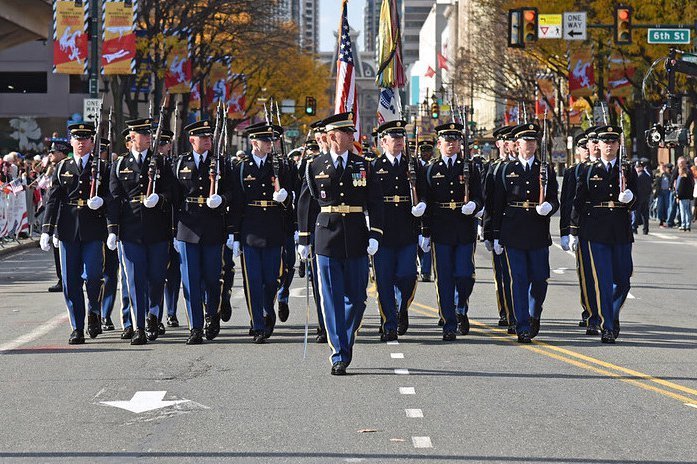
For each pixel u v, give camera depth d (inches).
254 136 1093.8
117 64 2903.5
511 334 1163.9
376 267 1102.4
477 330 1194.6
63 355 1027.9
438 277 1120.2
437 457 648.4
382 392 839.1
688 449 668.1
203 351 1046.4
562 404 796.6
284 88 6348.4
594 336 1151.0
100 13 2883.9
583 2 3804.1
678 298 1531.7
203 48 4416.8
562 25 3169.3
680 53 2987.2
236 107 5172.2
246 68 5329.7
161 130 1131.3
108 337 1151.6
